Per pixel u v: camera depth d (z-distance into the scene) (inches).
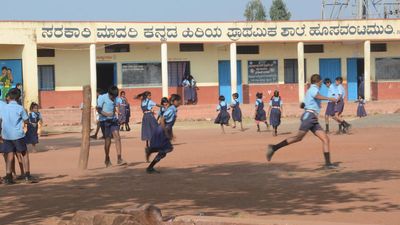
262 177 472.4
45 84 1401.3
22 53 1246.9
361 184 423.5
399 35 1482.5
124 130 1146.7
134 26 1381.6
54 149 796.6
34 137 746.8
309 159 577.3
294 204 358.6
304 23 1459.2
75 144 875.4
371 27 1472.7
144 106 714.8
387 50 1550.2
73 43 1341.0
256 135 930.1
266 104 1462.8
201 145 769.6
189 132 1047.0
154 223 294.4
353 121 1083.9
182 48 1489.9
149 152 527.8
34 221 332.8
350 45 1552.7
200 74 1507.1
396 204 349.4
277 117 905.5
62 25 1326.3
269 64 1529.3
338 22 1467.8
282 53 1531.7
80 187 448.5
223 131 1011.9
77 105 1421.0
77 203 382.0
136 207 303.6
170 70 1488.7
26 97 1235.2
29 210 364.2
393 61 1553.9
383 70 1553.9
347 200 366.6
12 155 486.9
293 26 1456.7
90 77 1374.3
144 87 1470.2
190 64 1498.5
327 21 1464.1
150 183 458.0
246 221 285.7
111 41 1365.7
